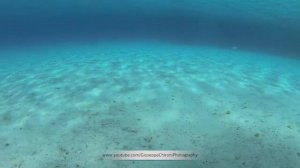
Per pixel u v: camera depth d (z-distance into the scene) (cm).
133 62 1012
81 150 383
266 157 363
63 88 668
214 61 1109
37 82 745
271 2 1758
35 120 484
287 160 357
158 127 448
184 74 795
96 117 490
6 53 1795
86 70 867
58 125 462
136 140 408
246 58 1348
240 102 573
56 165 349
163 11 3538
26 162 358
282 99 609
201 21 4125
